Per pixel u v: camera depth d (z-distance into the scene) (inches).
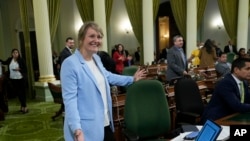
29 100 227.8
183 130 68.6
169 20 415.5
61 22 311.4
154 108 82.6
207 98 147.5
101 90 63.9
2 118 164.9
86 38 60.7
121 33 362.3
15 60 189.0
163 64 250.2
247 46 373.4
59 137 135.1
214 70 202.4
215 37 385.7
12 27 334.6
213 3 378.9
